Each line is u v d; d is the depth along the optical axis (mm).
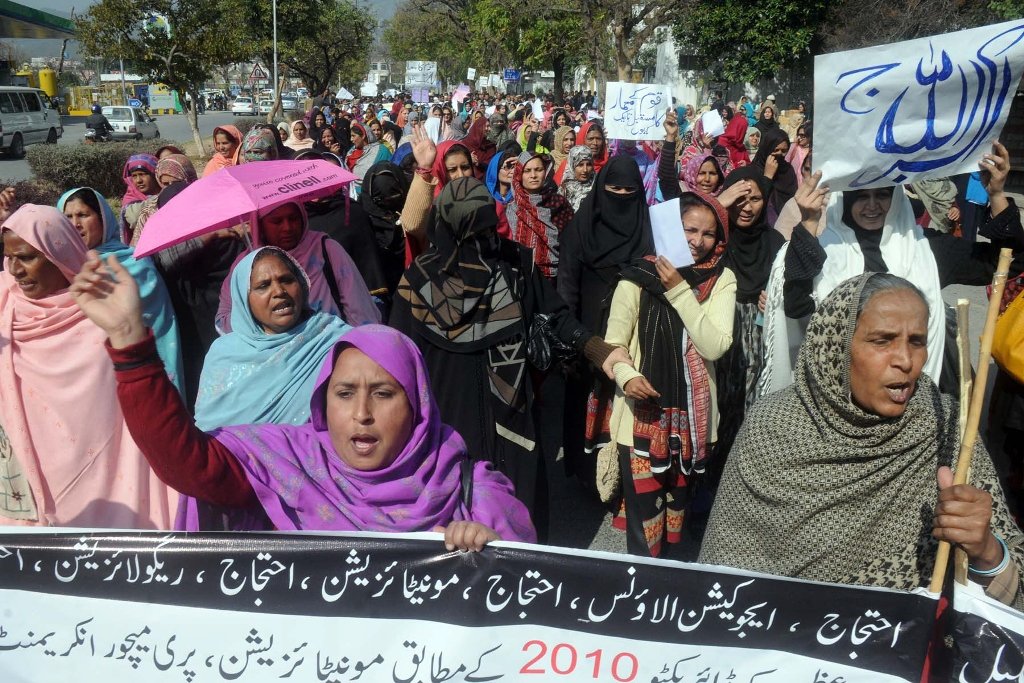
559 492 5273
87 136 30984
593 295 5004
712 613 2146
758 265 4570
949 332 3980
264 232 3855
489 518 2352
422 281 3711
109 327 2008
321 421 2346
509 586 2162
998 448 5051
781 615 2133
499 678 2180
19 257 3119
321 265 3982
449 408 3711
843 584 2105
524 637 2172
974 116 3197
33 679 2227
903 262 3668
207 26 26969
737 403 4406
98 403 3152
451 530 2152
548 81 60938
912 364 2102
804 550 2273
